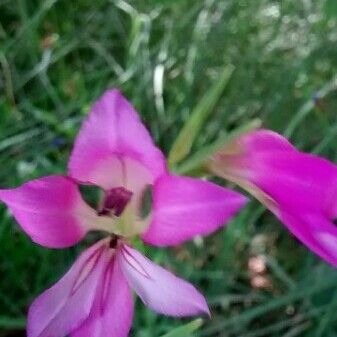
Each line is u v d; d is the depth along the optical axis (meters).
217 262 0.17
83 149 0.07
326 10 0.24
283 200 0.08
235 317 0.16
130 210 0.07
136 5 0.23
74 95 0.20
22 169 0.17
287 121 0.21
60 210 0.07
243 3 0.24
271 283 0.18
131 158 0.07
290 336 0.17
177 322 0.16
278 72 0.22
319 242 0.07
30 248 0.16
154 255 0.16
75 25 0.23
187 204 0.07
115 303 0.07
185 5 0.24
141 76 0.20
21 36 0.21
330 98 0.22
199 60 0.21
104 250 0.07
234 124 0.21
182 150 0.08
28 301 0.16
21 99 0.20
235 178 0.08
